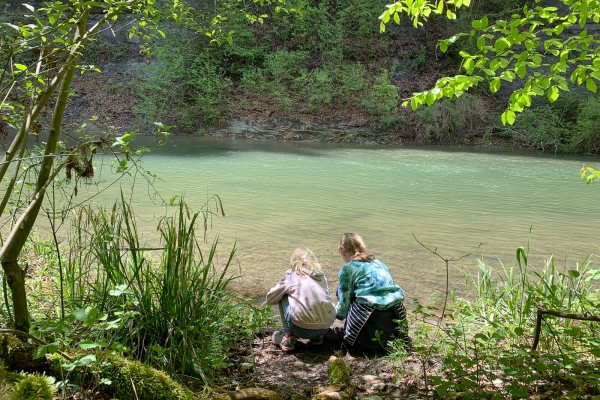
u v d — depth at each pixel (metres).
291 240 6.46
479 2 23.00
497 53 3.49
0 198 6.10
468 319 3.86
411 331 3.87
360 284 3.67
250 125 20.97
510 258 5.96
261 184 10.73
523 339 3.54
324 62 22.97
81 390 2.43
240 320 3.75
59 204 6.91
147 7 3.44
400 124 20.89
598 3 3.59
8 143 13.62
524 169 14.22
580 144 19.25
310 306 3.51
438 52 23.20
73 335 2.73
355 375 3.21
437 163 15.02
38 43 2.62
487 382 2.95
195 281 3.30
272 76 22.66
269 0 4.31
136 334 2.95
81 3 2.45
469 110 20.59
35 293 3.57
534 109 20.69
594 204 9.47
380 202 9.24
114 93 21.34
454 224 7.66
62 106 2.48
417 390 2.99
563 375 2.95
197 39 21.86
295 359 3.44
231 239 6.40
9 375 1.95
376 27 23.72
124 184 9.86
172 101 21.47
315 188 10.48
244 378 3.11
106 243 3.18
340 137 20.42
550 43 3.57
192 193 9.41
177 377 2.77
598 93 20.28
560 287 4.09
